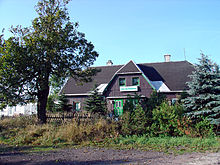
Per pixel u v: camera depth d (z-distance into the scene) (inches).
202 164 239.3
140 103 528.1
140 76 1063.6
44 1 632.4
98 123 486.6
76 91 1151.0
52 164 253.9
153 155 308.2
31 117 627.8
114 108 1050.7
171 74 1160.2
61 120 559.5
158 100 535.8
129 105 518.3
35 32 605.9
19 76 548.4
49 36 596.4
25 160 272.4
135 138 438.3
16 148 360.8
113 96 1065.5
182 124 466.3
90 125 479.5
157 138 441.7
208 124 456.1
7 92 538.0
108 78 1215.6
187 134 454.0
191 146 367.2
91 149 358.3
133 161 271.1
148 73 1197.1
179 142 397.1
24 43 575.8
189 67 1179.3
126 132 466.3
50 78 671.1
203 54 518.6
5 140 426.9
